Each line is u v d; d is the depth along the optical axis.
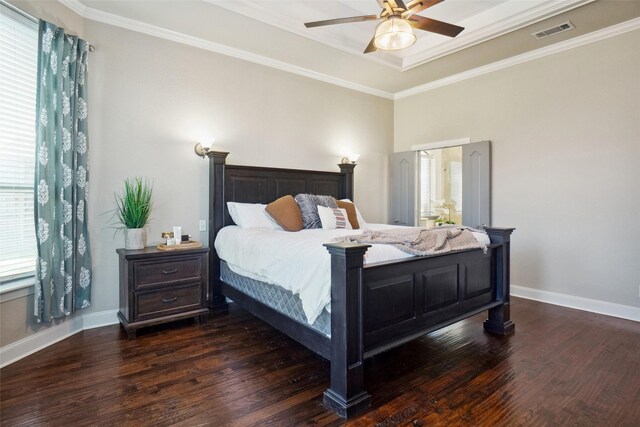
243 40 3.75
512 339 2.90
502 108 4.36
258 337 2.97
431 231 2.74
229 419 1.83
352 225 4.05
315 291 2.08
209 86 3.82
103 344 2.79
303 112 4.62
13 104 2.59
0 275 2.51
